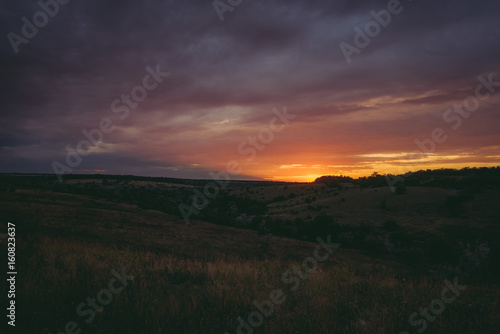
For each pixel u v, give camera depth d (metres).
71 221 37.16
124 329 3.46
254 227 57.62
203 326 3.65
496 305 5.23
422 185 98.06
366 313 4.44
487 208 67.12
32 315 3.55
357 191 106.31
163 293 4.88
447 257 35.25
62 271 5.54
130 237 32.00
